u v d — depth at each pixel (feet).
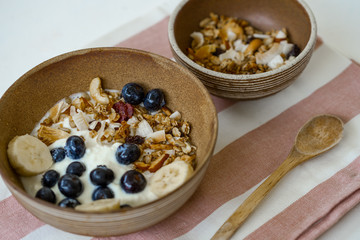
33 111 1.35
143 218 1.09
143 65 1.37
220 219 1.28
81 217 1.05
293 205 1.30
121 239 1.25
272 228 1.25
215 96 1.47
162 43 1.71
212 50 1.60
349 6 1.89
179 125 1.36
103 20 1.89
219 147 1.43
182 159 1.28
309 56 1.43
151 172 1.26
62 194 1.18
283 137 1.45
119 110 1.38
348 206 1.28
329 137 1.42
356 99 1.54
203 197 1.32
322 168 1.38
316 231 1.24
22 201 1.11
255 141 1.44
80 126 1.33
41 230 1.25
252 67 1.54
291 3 1.57
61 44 1.80
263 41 1.63
